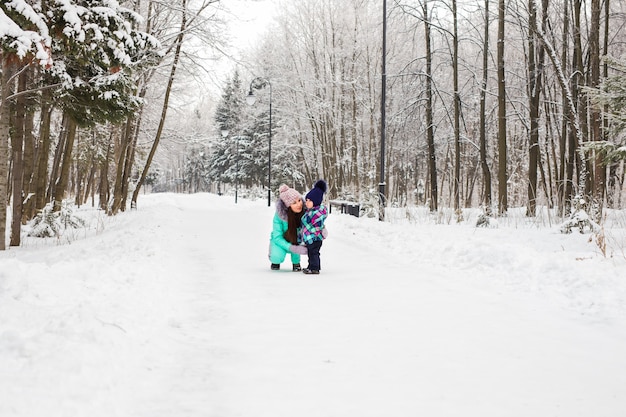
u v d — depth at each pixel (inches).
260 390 132.0
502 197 745.0
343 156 1331.2
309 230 315.3
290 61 1438.2
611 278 244.4
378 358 157.8
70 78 524.4
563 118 895.1
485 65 847.7
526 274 280.5
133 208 1160.8
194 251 409.7
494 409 121.3
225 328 190.1
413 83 990.4
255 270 326.6
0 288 199.0
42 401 107.5
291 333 184.2
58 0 415.8
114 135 1208.8
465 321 201.9
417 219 714.2
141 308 199.5
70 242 565.9
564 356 160.1
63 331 149.3
